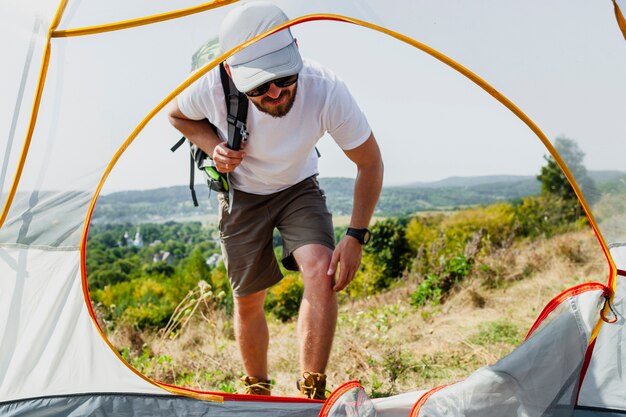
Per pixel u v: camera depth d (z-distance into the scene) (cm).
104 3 233
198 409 257
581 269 587
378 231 852
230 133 271
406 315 509
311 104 272
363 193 292
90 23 231
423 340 428
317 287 280
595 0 233
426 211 1392
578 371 238
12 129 231
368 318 502
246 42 229
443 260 629
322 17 232
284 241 303
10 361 246
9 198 232
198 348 471
